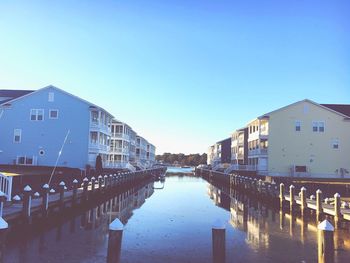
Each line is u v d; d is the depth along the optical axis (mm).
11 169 39281
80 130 46625
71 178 37250
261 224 20203
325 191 34562
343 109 57656
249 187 36594
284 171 52156
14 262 11703
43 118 46719
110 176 32562
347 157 52438
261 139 54094
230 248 14414
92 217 21344
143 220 20891
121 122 65000
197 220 21297
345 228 18703
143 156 107062
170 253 13562
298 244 15266
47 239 14992
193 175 94625
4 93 53625
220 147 103188
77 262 11898
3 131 46469
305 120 53031
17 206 16391
